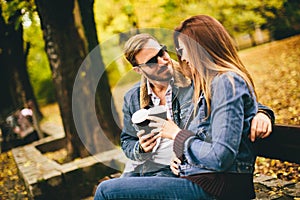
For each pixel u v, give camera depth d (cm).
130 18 1088
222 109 194
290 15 1625
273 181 373
